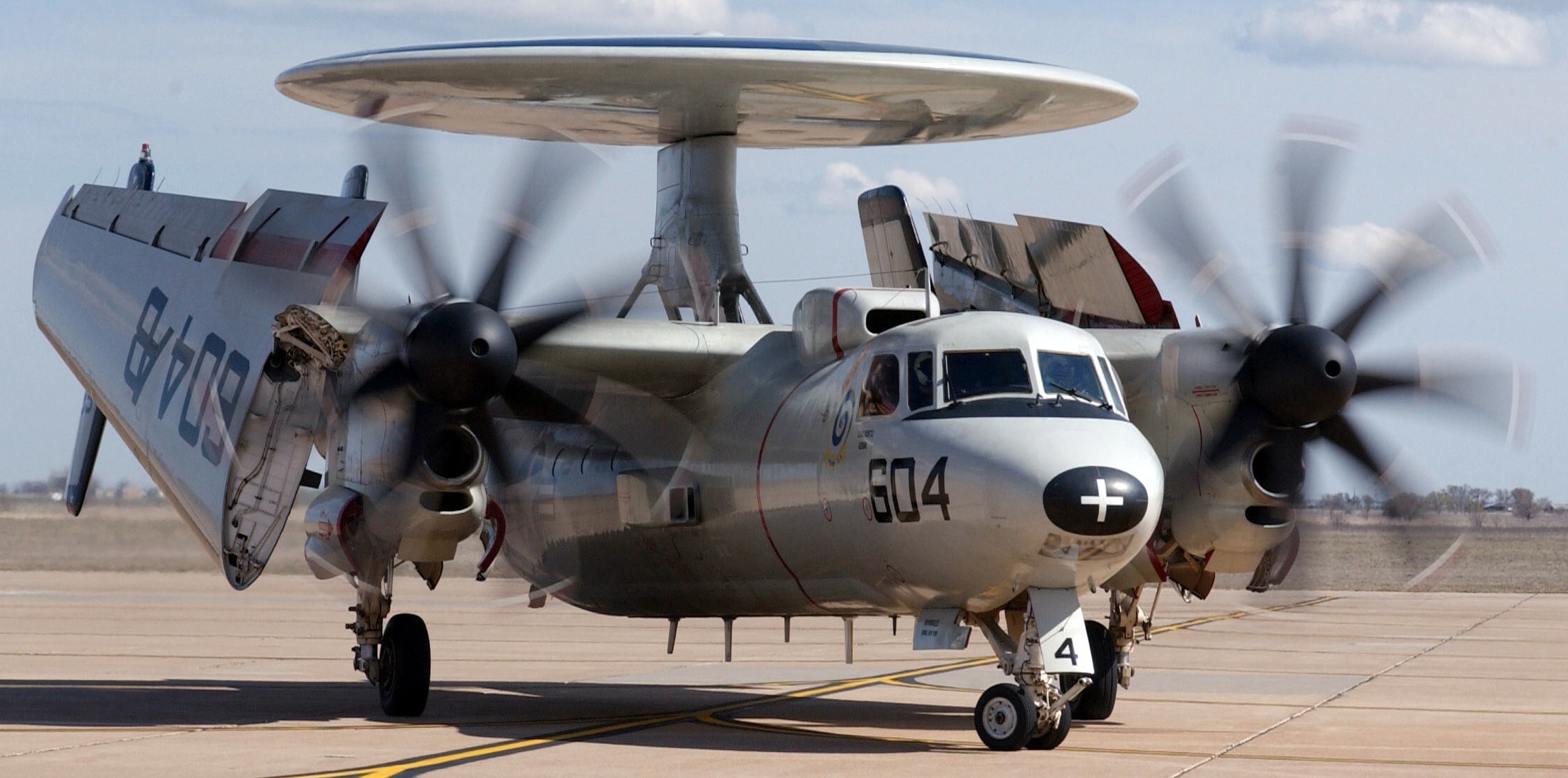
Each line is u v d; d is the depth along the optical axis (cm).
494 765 3684
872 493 4094
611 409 5344
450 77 5706
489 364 4388
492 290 4650
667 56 5441
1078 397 4084
